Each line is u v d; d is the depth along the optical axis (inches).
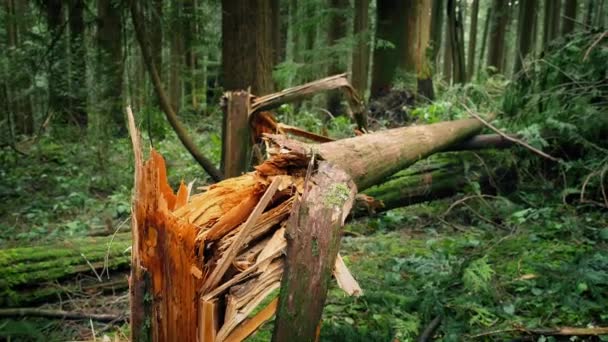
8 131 294.4
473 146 219.9
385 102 351.9
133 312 61.1
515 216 190.9
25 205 215.5
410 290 132.4
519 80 251.1
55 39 251.0
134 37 273.6
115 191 240.2
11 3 392.5
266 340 107.5
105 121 279.6
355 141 124.3
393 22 358.3
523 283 135.1
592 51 229.0
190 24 270.8
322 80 176.9
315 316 67.4
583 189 193.0
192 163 265.0
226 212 76.2
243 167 170.4
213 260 68.7
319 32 463.5
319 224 72.0
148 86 284.2
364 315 120.4
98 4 351.6
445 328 111.0
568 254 157.9
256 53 233.6
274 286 68.2
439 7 536.7
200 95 544.7
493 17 713.0
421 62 368.5
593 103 227.3
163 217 60.6
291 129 158.6
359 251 172.7
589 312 119.8
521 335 111.3
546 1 692.7
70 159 276.7
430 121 275.1
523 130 219.3
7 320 117.1
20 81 288.7
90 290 132.6
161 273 61.4
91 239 148.3
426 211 215.2
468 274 130.3
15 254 130.7
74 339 111.4
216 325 64.0
